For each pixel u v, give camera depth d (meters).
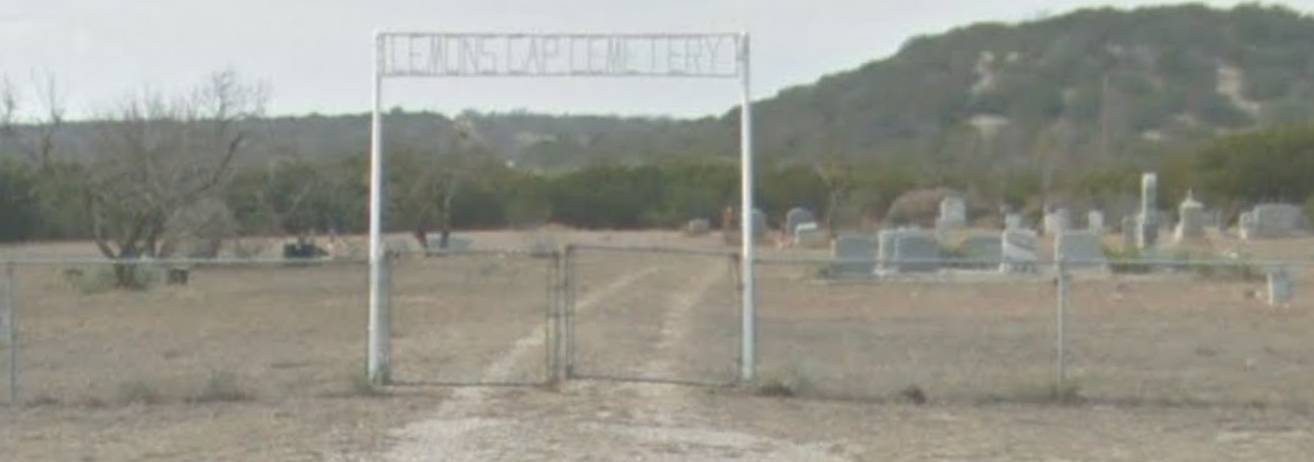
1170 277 36.66
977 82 131.62
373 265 15.88
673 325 24.70
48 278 38.69
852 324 24.97
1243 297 30.81
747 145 15.65
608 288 35.28
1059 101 125.69
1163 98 124.69
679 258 51.16
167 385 16.20
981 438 13.05
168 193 37.25
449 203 60.44
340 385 16.19
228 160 39.66
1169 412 14.66
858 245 40.47
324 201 52.03
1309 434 13.40
